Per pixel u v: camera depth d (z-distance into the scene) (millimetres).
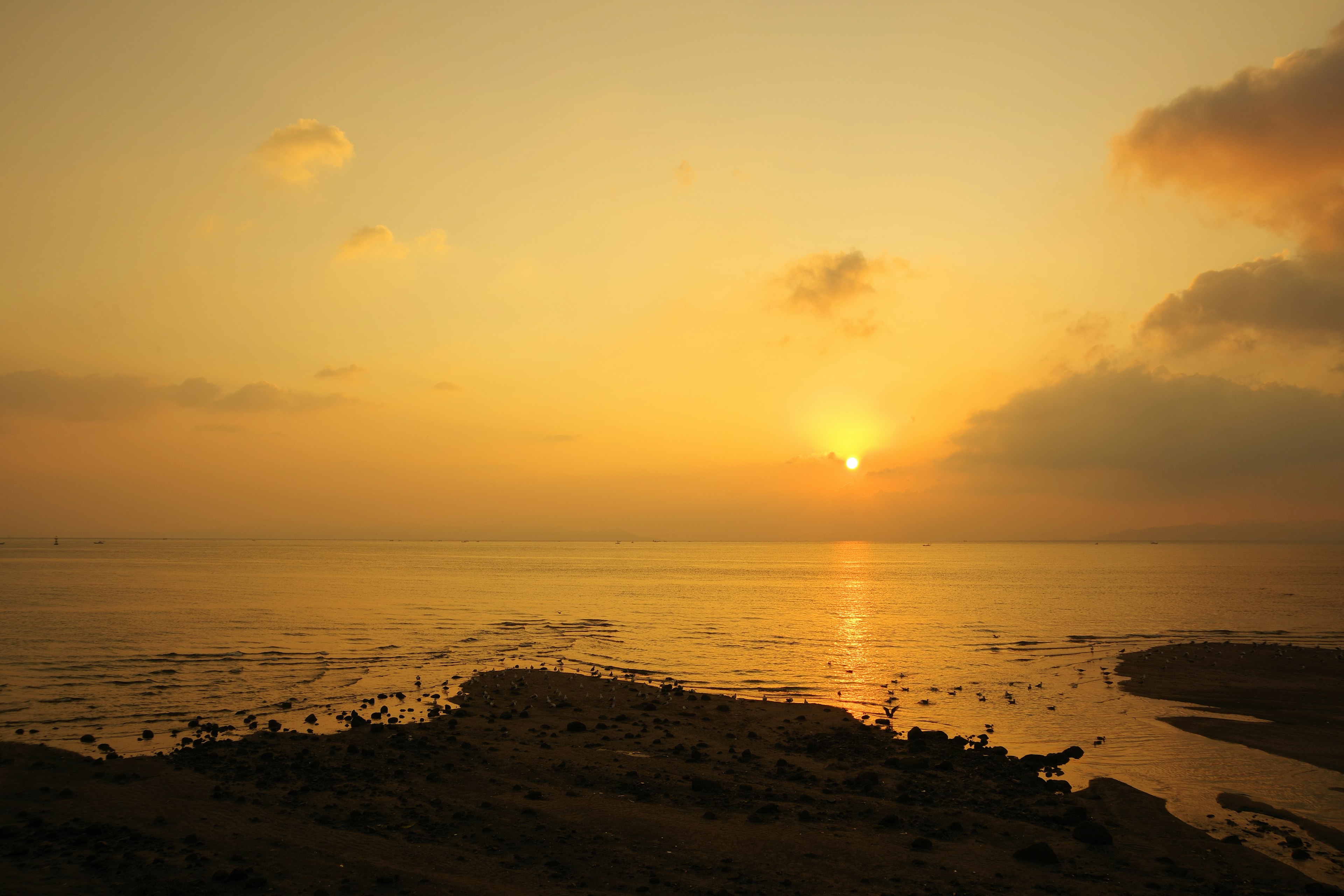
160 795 19406
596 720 31391
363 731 27969
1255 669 46438
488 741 27078
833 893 14727
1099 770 25750
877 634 65312
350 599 91812
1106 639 62250
